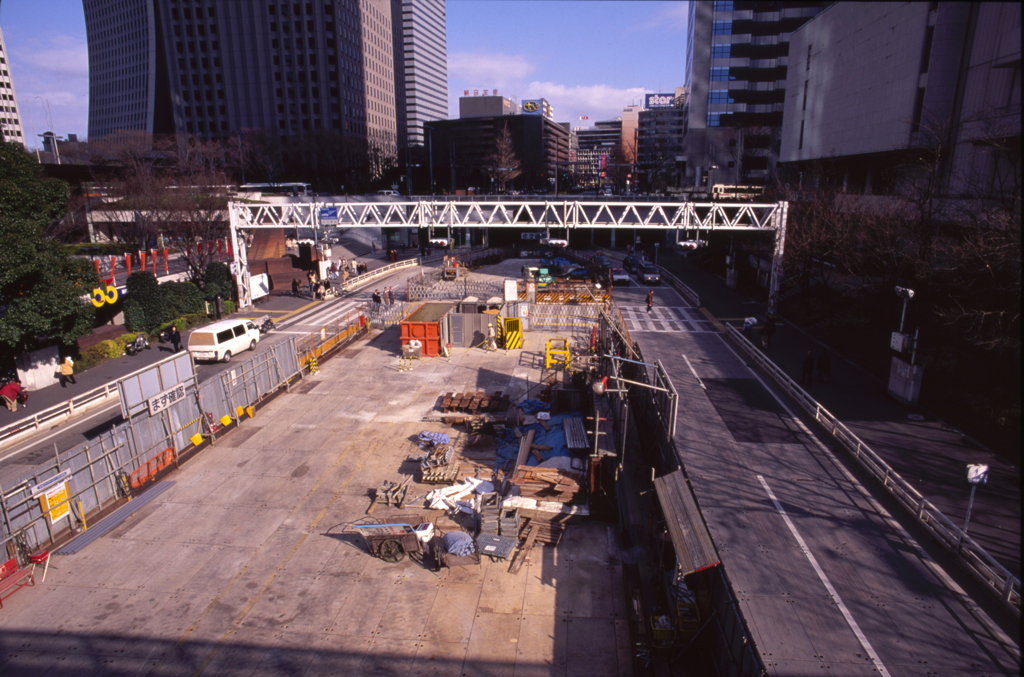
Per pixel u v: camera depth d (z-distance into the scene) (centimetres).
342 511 1703
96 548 1512
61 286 2455
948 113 2528
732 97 9369
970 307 2348
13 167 2378
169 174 5338
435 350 3244
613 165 16250
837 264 3853
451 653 1181
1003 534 1399
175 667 1136
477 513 1641
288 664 1148
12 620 1257
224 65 12988
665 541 1409
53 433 2200
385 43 16475
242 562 1464
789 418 2177
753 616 1117
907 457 1827
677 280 5328
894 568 1279
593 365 2658
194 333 3044
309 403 2555
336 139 10575
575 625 1263
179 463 1972
